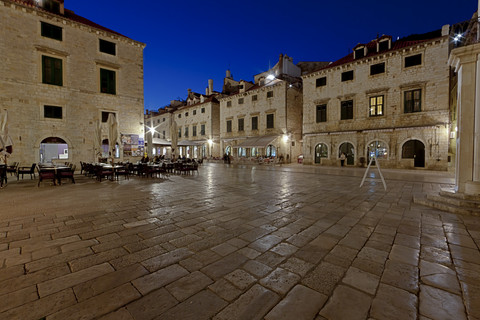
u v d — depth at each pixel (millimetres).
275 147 28172
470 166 6359
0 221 4945
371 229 4578
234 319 2146
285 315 2203
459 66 6664
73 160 16359
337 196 7773
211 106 35719
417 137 18531
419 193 8039
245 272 2979
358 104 21781
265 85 29719
